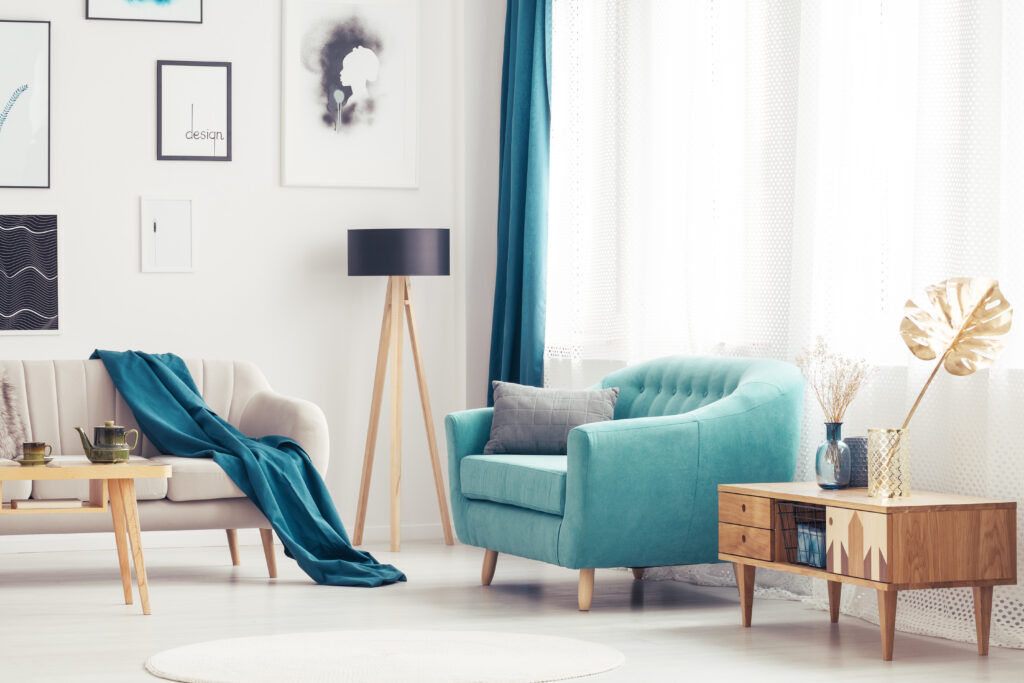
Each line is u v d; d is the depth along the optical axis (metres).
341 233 6.37
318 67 6.34
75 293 6.00
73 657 3.55
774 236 4.61
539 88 6.11
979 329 3.69
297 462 5.09
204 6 6.18
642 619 4.16
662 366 4.93
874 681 3.26
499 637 3.82
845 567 3.63
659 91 5.32
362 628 3.97
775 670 3.38
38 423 5.21
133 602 4.43
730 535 4.07
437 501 6.50
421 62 6.51
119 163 6.06
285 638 3.80
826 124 4.38
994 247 3.74
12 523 4.64
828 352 4.32
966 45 3.79
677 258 5.21
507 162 6.38
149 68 6.11
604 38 5.69
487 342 6.58
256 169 6.25
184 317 6.14
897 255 4.14
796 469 4.49
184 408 5.25
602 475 4.16
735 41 4.84
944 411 3.91
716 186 4.91
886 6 4.17
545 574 5.17
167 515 4.79
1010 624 3.70
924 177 3.92
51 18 5.97
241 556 5.64
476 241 6.58
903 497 3.66
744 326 4.75
